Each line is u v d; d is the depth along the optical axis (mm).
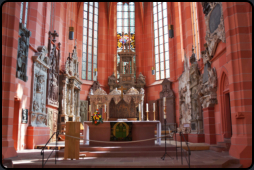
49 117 15750
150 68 24953
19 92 11773
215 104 12641
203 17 15836
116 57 25828
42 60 14469
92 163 7863
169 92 21531
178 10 21578
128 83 23641
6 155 8938
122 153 9484
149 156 9516
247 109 8617
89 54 24766
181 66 20609
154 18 25656
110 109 16859
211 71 12508
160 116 22000
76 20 23844
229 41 9359
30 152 11133
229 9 9516
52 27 18766
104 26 26047
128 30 26500
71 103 19156
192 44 17938
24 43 12219
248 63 8898
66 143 8891
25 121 12461
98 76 24719
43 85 14680
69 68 19312
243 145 8422
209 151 11094
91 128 11086
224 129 11531
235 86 8992
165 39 24078
